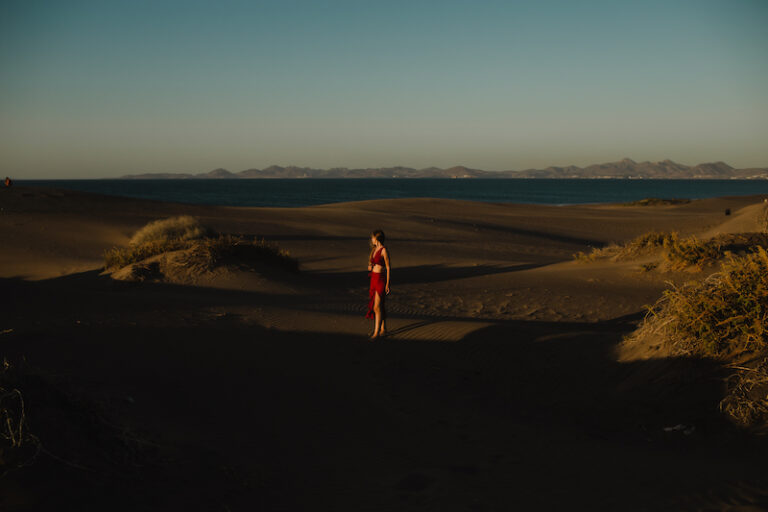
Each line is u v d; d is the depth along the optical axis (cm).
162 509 314
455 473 411
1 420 326
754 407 459
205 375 606
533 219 4594
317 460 430
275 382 620
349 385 640
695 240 1541
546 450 459
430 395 616
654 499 354
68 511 292
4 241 2439
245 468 393
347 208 4975
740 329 515
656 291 1321
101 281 1412
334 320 978
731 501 343
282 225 3388
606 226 4266
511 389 627
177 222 2341
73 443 346
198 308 962
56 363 557
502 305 1220
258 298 1196
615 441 475
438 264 2152
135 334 726
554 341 751
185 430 448
